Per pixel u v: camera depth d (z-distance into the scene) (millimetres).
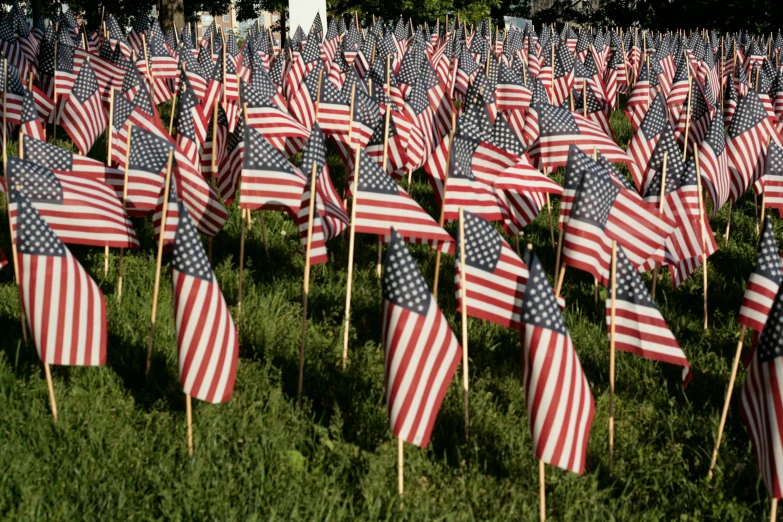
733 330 7691
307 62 14547
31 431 5641
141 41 17875
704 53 20328
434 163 8242
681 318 7914
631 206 6582
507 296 5746
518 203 8336
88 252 8469
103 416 5832
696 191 7680
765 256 5785
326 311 7535
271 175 7156
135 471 5332
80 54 13789
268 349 6770
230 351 5559
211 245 8109
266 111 9625
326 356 6742
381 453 5516
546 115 9070
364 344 6980
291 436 5789
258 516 4984
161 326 7020
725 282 8812
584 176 6219
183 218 5418
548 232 9961
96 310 5699
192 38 20172
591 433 6012
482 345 7082
